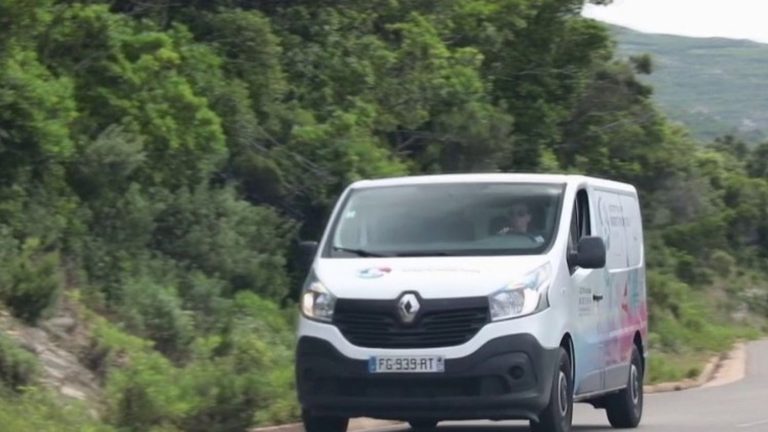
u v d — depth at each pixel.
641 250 37.03
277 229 51.38
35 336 34.00
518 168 70.50
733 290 131.62
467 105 60.88
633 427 35.00
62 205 41.34
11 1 37.34
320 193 53.31
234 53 52.78
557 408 27.59
